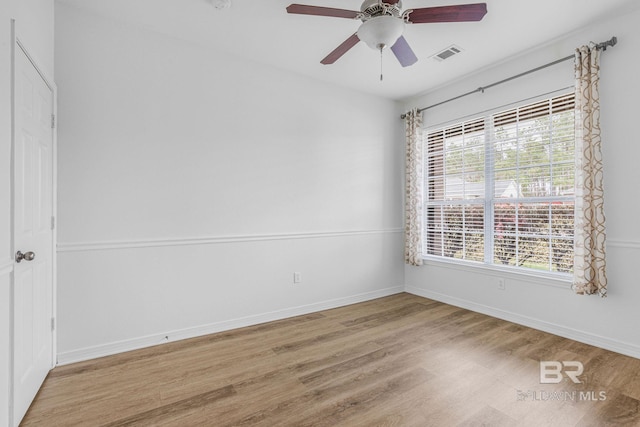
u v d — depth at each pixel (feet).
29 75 5.73
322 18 8.05
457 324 10.18
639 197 7.68
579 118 8.40
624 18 7.86
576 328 8.84
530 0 7.29
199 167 9.27
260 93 10.34
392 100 13.78
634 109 7.73
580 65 8.38
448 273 12.44
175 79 8.91
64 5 7.50
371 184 13.09
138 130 8.39
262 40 9.07
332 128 11.98
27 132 5.64
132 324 8.36
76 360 7.67
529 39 8.97
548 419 5.53
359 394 6.32
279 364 7.57
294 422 5.49
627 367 7.30
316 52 9.73
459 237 12.09
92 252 7.84
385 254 13.57
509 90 10.32
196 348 8.45
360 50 9.57
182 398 6.20
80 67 7.68
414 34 8.67
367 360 7.76
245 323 10.09
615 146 8.03
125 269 8.26
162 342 8.75
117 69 8.13
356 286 12.67
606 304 8.23
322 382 6.77
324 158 11.78
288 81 10.91
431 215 13.25
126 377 6.96
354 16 6.48
